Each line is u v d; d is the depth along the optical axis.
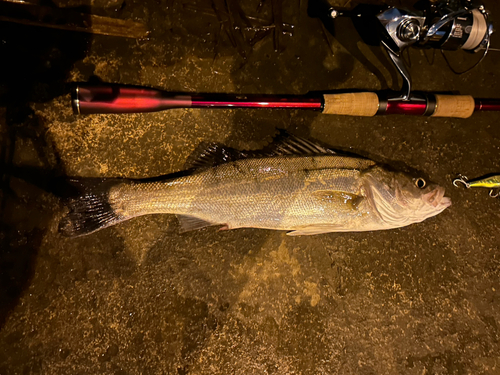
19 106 0.46
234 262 0.49
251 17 0.50
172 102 0.45
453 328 0.51
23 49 0.46
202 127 0.50
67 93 0.47
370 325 0.50
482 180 0.53
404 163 0.52
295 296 0.50
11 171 0.46
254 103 0.46
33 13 0.46
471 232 0.53
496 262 0.53
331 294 0.50
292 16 0.51
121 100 0.43
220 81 0.50
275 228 0.47
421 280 0.52
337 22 0.51
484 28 0.47
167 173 0.49
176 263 0.48
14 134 0.46
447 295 0.52
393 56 0.47
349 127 0.52
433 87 0.54
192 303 0.48
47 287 0.47
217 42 0.50
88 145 0.48
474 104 0.50
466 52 0.54
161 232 0.49
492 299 0.52
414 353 0.51
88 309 0.47
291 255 0.50
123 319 0.47
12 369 0.45
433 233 0.52
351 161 0.48
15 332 0.46
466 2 0.46
